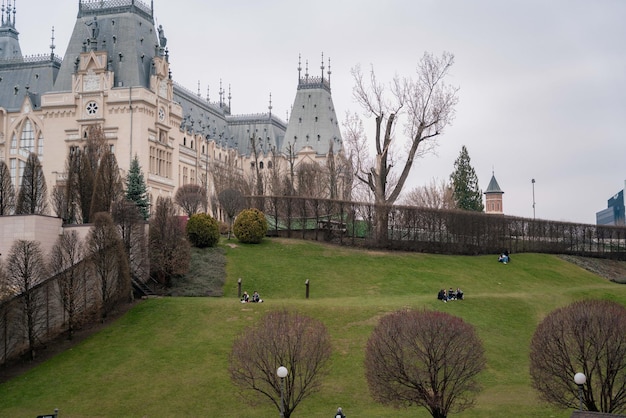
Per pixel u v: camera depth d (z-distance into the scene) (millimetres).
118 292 77688
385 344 51844
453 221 111062
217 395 59938
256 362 53750
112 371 65125
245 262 96750
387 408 57500
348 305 75875
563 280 102312
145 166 162250
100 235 78188
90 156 114062
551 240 120938
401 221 109688
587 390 51375
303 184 161000
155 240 88125
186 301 79312
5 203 105625
